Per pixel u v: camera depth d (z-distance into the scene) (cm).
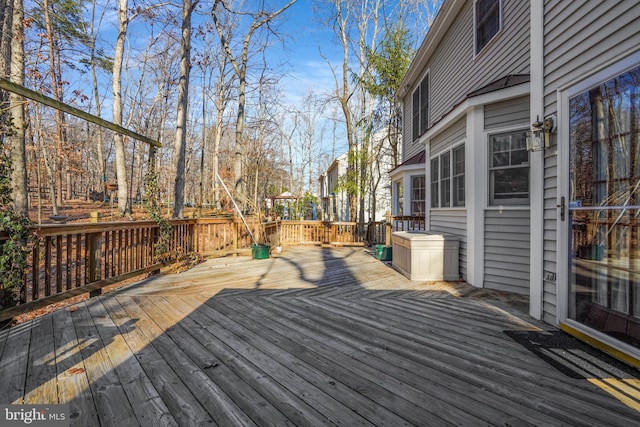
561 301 289
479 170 457
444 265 503
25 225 290
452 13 651
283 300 389
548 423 163
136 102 2050
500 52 500
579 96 270
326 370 216
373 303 379
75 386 194
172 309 348
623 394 189
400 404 178
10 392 187
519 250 426
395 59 1212
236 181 1184
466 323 311
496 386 197
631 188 229
